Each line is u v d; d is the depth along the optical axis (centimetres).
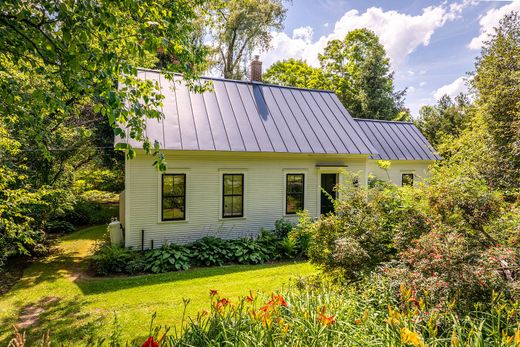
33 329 559
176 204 1106
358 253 511
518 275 370
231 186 1191
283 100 1461
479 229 450
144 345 252
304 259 1077
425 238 414
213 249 1042
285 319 338
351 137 1403
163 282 818
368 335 315
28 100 391
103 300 689
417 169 1888
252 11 2345
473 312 323
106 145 1650
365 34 3044
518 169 911
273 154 1226
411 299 315
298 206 1316
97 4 327
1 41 324
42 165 1041
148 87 425
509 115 1020
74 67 313
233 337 311
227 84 1404
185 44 554
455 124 2698
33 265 970
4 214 718
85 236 1339
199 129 1137
